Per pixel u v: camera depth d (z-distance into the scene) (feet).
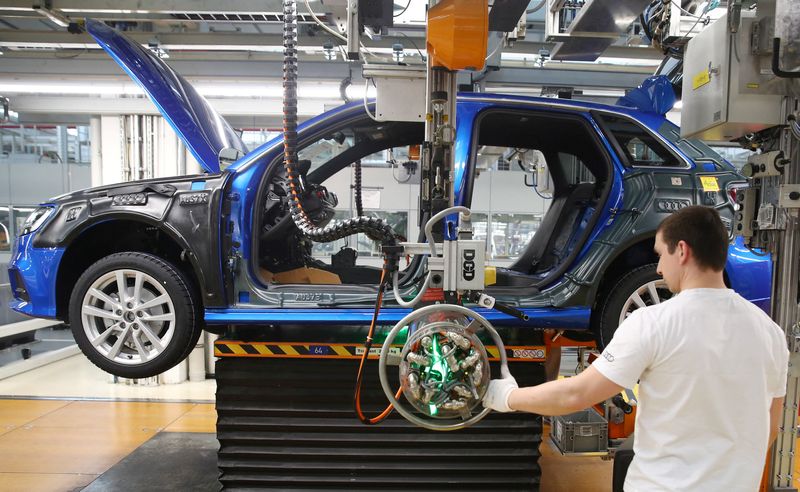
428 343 4.45
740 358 3.63
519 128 9.32
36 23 19.12
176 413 12.62
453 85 5.55
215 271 7.29
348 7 6.29
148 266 7.36
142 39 13.89
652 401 3.81
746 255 7.64
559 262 9.91
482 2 4.85
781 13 5.48
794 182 6.14
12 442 10.71
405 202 22.80
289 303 7.36
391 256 5.25
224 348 7.41
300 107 17.74
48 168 26.09
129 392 14.40
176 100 8.38
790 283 6.31
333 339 7.65
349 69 14.02
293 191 5.77
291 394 7.40
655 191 7.64
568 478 9.21
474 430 7.29
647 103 8.46
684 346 3.64
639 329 3.78
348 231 5.34
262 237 8.55
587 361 10.28
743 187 7.09
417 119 6.12
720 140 7.02
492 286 8.14
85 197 7.75
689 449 3.66
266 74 14.61
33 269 7.67
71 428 11.55
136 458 9.87
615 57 12.88
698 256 3.86
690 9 8.82
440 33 4.93
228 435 7.39
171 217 7.40
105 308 7.84
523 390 4.18
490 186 24.29
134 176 15.47
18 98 16.72
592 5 7.87
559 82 14.48
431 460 7.32
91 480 8.96
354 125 8.59
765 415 3.68
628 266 8.14
